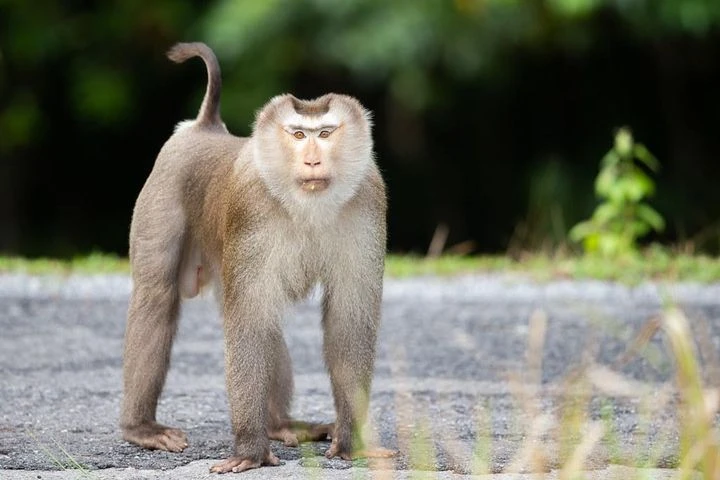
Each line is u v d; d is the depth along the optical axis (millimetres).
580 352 12992
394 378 11906
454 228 31781
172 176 9961
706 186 30516
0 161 32375
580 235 19188
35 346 13391
